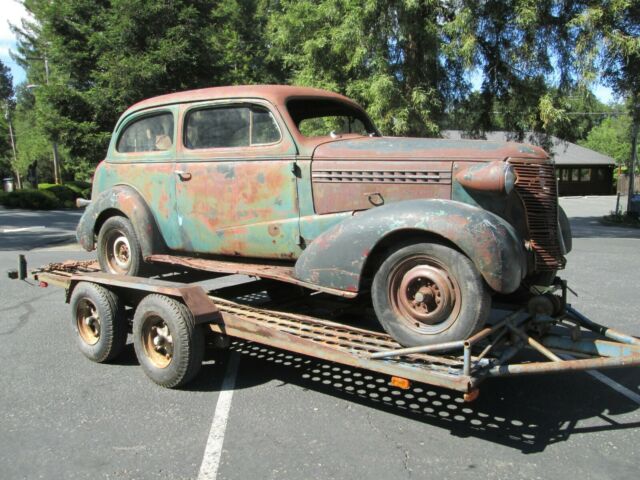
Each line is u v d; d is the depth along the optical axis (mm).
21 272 5824
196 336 4031
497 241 3145
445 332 3293
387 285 3488
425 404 3873
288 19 12625
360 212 3789
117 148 5293
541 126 11906
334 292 3643
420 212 3324
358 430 3469
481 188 3400
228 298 5137
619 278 8203
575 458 3107
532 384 4203
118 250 5227
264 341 3852
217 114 4504
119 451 3201
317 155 4023
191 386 4203
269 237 4238
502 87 12047
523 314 3711
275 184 4180
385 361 3309
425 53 10938
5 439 3354
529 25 10844
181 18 11844
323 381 4305
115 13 11914
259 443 3297
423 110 10984
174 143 4730
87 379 4355
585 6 11273
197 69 12453
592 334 3922
